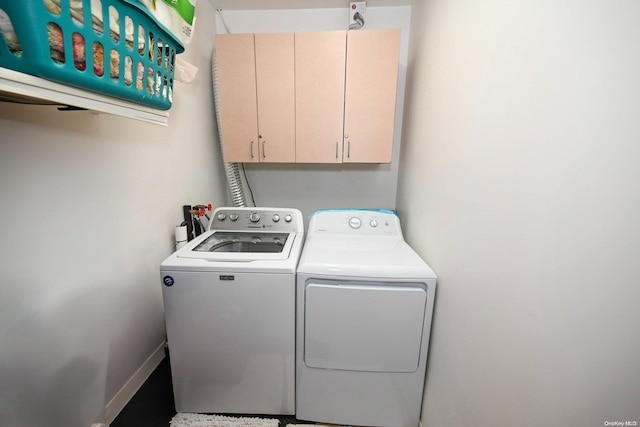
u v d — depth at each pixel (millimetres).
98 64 577
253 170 2180
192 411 1271
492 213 753
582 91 479
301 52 1584
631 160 403
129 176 1189
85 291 1006
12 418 797
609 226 438
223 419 1261
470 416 857
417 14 1602
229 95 1667
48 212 859
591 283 471
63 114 889
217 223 1548
